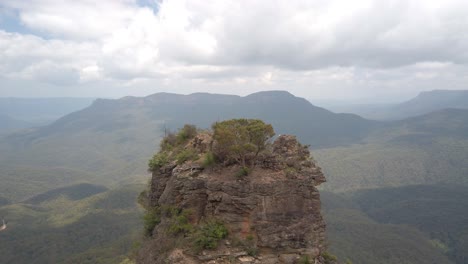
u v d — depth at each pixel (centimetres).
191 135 3462
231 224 2481
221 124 2888
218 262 2284
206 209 2631
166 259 2372
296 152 2819
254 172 2642
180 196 2784
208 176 2700
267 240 2423
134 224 15925
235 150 2641
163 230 2678
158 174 3197
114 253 10275
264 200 2481
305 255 2448
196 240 2372
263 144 2758
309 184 2597
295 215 2522
